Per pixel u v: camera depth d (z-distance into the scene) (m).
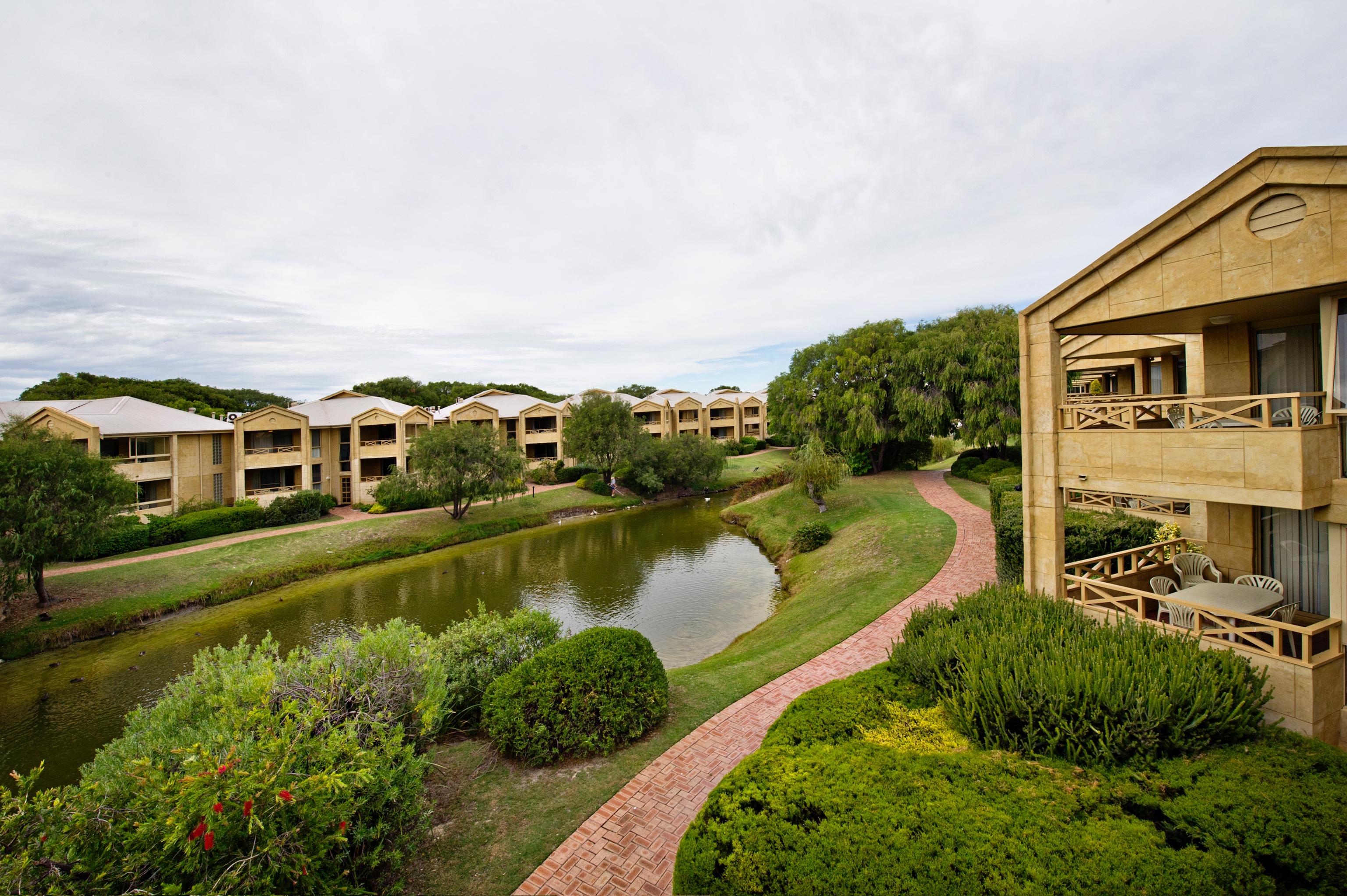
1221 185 7.30
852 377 35.09
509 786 7.50
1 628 17.75
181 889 4.19
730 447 67.12
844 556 21.23
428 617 19.89
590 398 46.75
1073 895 3.73
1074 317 9.16
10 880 3.90
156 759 5.75
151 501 30.05
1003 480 18.97
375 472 42.03
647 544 30.25
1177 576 10.22
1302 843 4.18
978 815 4.51
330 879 5.00
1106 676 5.93
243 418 34.50
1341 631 6.95
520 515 36.44
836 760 5.43
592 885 5.70
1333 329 7.05
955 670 7.14
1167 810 4.61
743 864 4.27
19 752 11.99
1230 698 5.70
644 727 8.67
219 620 20.02
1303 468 6.80
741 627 17.72
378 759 5.53
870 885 3.94
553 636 10.86
